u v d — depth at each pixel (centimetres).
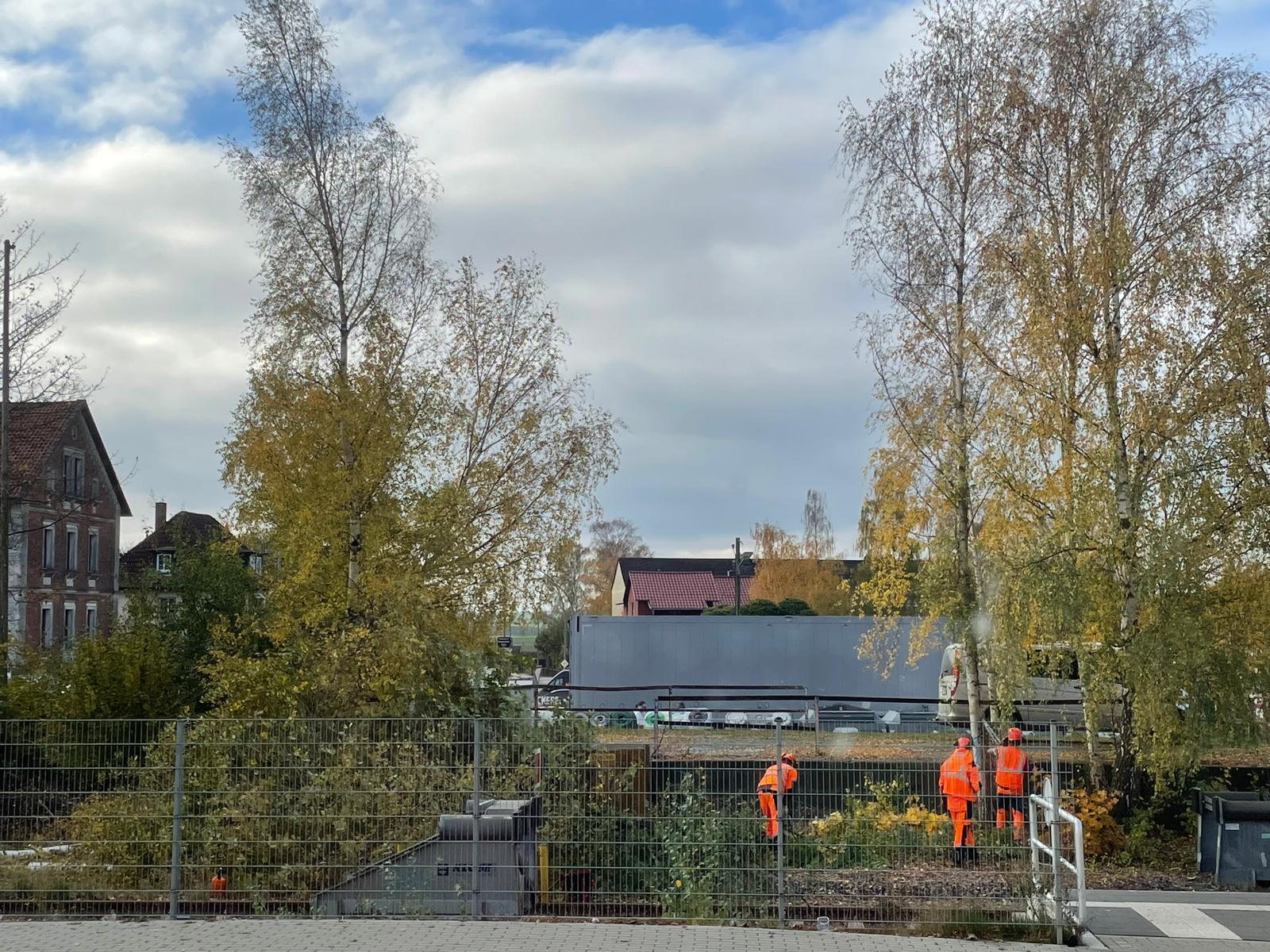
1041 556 1655
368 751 1070
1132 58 1772
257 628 1989
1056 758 1020
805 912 1027
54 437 4856
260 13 2317
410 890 1038
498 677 2003
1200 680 1573
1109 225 1727
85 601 5162
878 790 1203
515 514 2302
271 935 955
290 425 2147
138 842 1052
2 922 1010
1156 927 1088
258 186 2331
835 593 6538
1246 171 1705
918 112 1933
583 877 1062
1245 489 1628
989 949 934
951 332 1897
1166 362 1661
